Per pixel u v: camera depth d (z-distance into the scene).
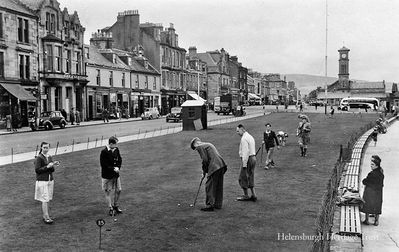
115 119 57.16
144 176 15.65
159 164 18.34
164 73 75.88
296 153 21.30
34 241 8.81
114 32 75.50
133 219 10.34
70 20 50.78
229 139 28.48
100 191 13.34
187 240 8.86
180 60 83.62
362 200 11.65
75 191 13.33
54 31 47.75
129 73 63.66
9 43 40.25
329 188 10.31
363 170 18.47
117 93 60.31
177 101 80.69
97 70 55.66
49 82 46.00
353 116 58.06
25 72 42.94
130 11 74.56
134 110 64.56
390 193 14.50
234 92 112.31
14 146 25.38
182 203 11.81
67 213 10.88
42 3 45.84
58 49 47.84
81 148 24.25
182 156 20.69
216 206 11.19
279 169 16.92
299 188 13.59
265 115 61.34
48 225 9.88
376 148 26.28
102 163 10.62
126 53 65.50
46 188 10.02
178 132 34.53
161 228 9.65
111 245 8.59
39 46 45.34
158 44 74.06
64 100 48.44
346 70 138.25
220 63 103.12
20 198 12.48
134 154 21.48
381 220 11.58
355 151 22.03
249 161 11.97
